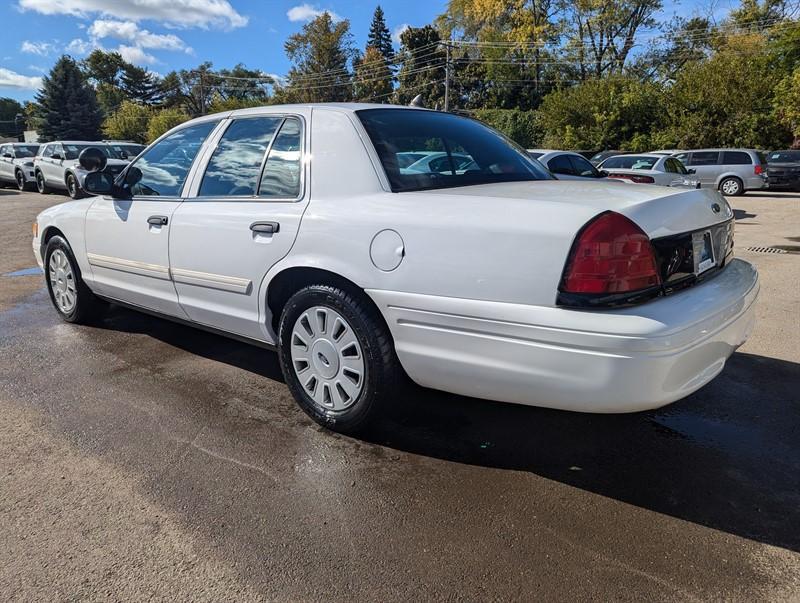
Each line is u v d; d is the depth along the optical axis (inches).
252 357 164.4
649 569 81.5
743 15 1590.8
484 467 107.8
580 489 100.8
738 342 103.7
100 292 176.9
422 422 125.3
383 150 114.0
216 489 100.7
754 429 122.0
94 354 166.2
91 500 97.7
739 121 986.7
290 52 2544.3
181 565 82.8
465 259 93.7
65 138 2235.5
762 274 269.6
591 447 115.0
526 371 90.5
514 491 100.2
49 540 87.9
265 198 124.6
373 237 103.9
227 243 128.5
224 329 140.2
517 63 1755.7
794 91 901.2
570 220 86.9
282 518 93.0
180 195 143.9
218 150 138.9
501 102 1847.9
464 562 83.1
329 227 110.0
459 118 144.6
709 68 1032.2
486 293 91.9
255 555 84.8
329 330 115.1
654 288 86.9
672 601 75.8
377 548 86.0
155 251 147.9
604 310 83.9
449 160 123.0
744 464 108.7
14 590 78.1
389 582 79.4
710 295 94.3
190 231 136.9
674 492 99.7
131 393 139.7
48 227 190.2
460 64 2027.6
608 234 84.4
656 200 92.8
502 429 122.2
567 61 1678.2
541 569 81.7
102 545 86.9
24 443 116.0
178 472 106.0
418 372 104.2
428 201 101.7
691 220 97.0
